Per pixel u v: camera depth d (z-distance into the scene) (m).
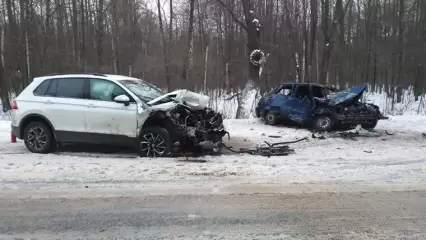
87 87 7.77
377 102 27.66
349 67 37.09
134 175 5.96
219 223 4.14
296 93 12.69
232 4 21.94
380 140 10.13
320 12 26.41
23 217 4.27
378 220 4.27
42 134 7.91
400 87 27.23
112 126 7.52
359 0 36.28
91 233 3.87
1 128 11.87
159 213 4.41
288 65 28.22
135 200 4.83
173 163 6.82
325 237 3.82
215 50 32.34
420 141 9.99
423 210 4.57
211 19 30.31
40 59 26.91
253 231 3.95
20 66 25.09
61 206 4.61
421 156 7.77
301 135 10.76
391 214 4.45
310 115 11.96
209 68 30.66
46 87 8.02
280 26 28.30
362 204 4.77
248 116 15.53
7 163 6.73
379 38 35.97
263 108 13.38
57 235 3.82
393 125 13.16
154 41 32.66
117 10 28.30
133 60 30.72
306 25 25.66
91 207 4.58
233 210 4.53
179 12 27.69
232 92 28.80
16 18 25.97
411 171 6.38
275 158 7.46
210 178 5.83
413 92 32.38
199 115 7.86
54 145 8.05
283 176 5.99
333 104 11.40
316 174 6.14
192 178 5.82
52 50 27.95
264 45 24.61
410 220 4.27
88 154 7.79
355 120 11.38
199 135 7.63
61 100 7.77
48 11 27.22
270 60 28.11
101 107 7.53
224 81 30.59
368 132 11.23
